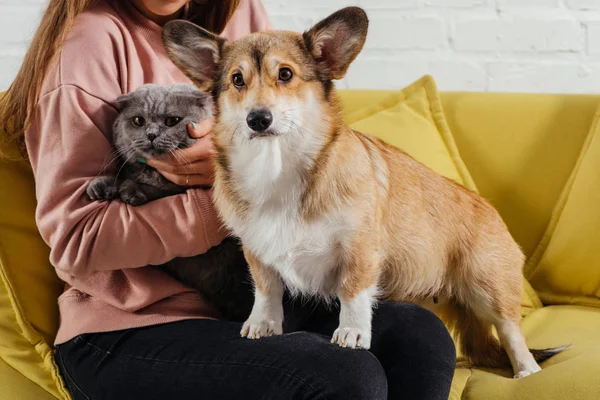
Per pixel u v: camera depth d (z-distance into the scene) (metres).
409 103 2.35
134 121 1.57
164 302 1.57
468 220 1.83
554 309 2.16
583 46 2.56
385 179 1.64
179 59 1.54
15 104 1.70
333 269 1.55
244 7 2.06
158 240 1.51
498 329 1.83
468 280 1.83
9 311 1.77
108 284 1.56
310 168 1.48
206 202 1.53
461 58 2.62
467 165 2.33
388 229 1.68
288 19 2.66
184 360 1.39
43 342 1.74
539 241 2.28
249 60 1.46
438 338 1.45
